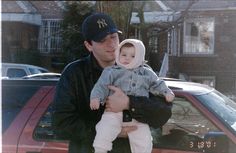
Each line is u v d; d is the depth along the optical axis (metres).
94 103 3.00
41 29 26.81
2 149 4.25
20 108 4.43
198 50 18.64
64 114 3.04
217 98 4.30
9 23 26.30
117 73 3.10
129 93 3.09
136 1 17.50
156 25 14.72
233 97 5.04
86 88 3.15
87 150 3.12
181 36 17.44
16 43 25.97
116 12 15.54
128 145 3.17
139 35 14.63
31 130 4.29
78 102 3.14
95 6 20.64
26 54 24.33
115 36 3.19
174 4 18.17
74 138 3.05
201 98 4.11
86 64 3.21
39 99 4.43
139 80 3.11
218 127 3.93
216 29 18.27
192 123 4.03
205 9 16.86
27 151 4.20
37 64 24.39
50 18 26.73
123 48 3.11
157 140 4.00
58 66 23.77
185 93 4.12
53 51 24.94
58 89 3.12
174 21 15.50
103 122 3.07
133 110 3.02
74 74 3.14
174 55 13.59
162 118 3.07
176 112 4.08
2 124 4.36
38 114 4.34
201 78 14.53
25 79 4.70
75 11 22.08
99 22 3.14
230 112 4.17
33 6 26.86
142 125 3.13
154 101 3.07
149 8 19.47
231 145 3.84
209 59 15.89
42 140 4.21
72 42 21.38
